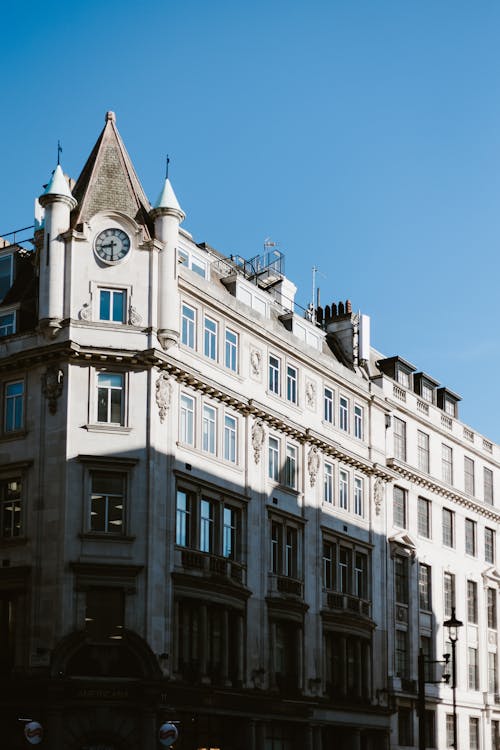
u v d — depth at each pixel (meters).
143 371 47.88
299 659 55.19
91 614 45.56
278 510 55.09
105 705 44.53
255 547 53.28
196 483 49.72
